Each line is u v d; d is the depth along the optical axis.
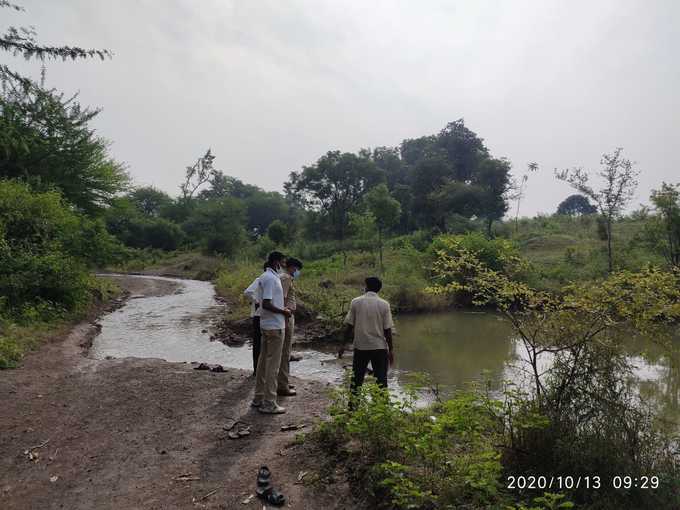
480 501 3.31
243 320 12.80
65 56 10.57
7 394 6.29
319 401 6.20
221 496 3.79
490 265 18.39
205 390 6.61
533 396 4.47
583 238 32.22
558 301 4.63
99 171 24.89
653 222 17.42
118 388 6.71
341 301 14.02
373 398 4.53
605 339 4.32
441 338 12.52
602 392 4.14
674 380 7.46
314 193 59.16
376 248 38.84
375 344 5.35
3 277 11.50
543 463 3.88
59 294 13.11
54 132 22.48
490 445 4.03
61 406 5.94
